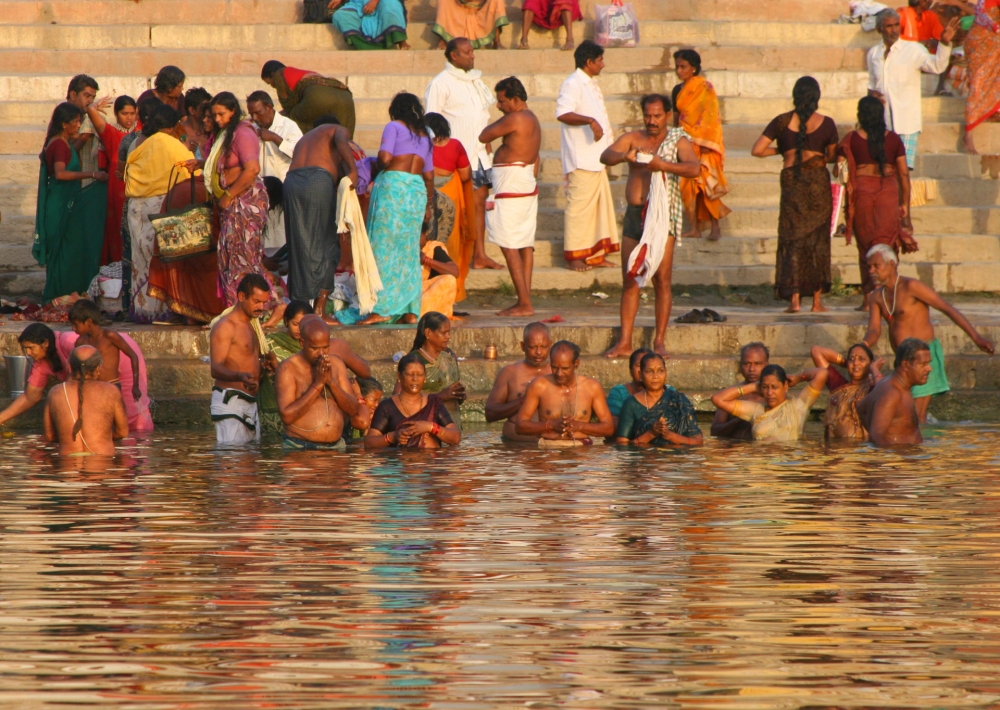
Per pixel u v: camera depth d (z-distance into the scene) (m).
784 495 23.75
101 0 61.69
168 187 40.41
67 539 19.66
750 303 48.00
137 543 19.38
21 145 53.69
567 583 17.06
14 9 61.25
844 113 57.31
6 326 40.16
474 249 48.88
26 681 13.26
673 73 57.94
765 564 18.16
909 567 17.95
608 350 38.91
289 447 30.73
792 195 43.00
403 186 39.59
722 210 50.31
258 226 38.62
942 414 37.38
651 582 17.09
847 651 14.26
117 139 43.94
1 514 21.67
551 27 59.81
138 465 27.62
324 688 13.09
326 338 30.47
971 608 15.94
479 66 58.75
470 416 36.53
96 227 42.88
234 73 59.12
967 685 13.23
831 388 34.50
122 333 35.31
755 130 55.72
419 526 20.70
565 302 47.66
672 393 32.09
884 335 39.62
